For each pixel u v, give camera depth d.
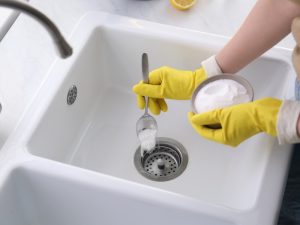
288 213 0.75
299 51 0.65
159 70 0.81
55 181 0.71
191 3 0.95
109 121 0.95
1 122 0.77
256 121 0.67
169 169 0.88
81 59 0.88
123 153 0.90
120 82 1.00
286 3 0.66
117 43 0.93
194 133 0.92
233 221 0.63
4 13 0.89
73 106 0.89
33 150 0.76
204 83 0.76
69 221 0.78
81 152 0.90
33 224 0.79
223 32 0.91
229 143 0.71
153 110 0.84
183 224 0.68
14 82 0.83
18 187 0.73
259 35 0.71
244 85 0.75
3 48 0.88
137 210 0.69
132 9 0.95
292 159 0.79
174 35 0.89
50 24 0.44
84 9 0.95
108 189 0.68
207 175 0.86
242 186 0.81
